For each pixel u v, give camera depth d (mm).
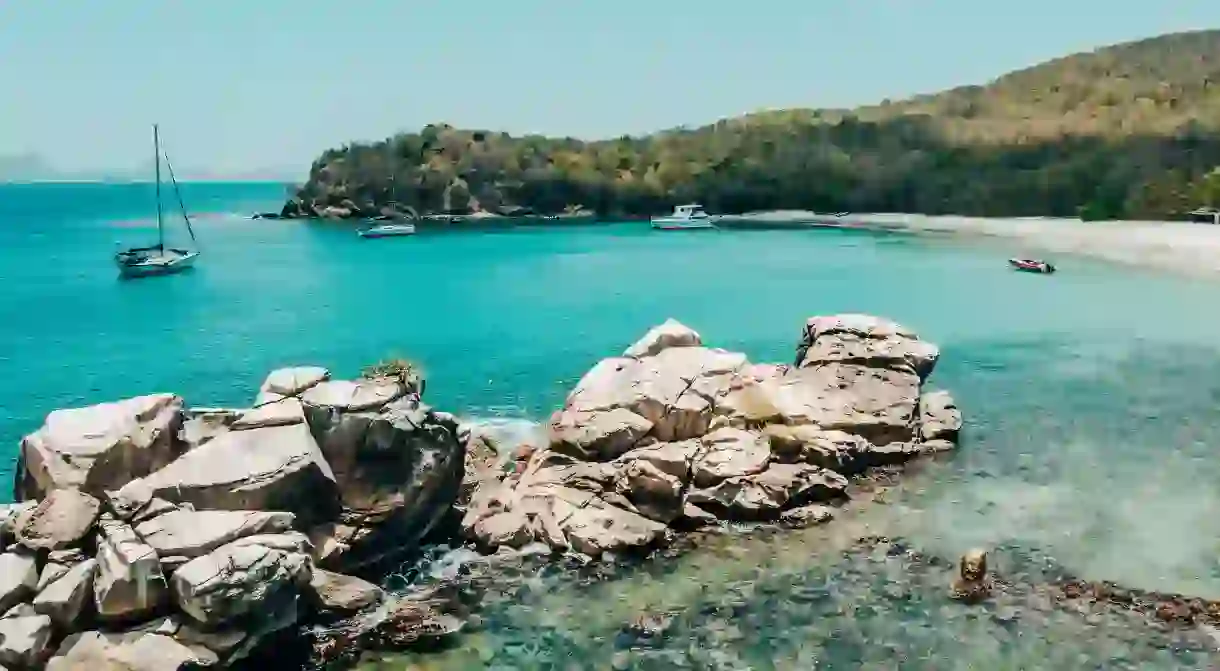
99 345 58500
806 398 32969
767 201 182875
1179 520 26812
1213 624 20719
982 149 165625
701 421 30562
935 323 61281
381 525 24109
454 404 42000
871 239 133500
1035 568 23797
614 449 29172
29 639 17562
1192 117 149375
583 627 21562
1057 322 60531
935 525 26844
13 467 35094
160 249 100500
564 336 59375
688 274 94688
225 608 18500
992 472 31297
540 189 185375
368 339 59281
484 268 103812
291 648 20109
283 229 176625
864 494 29453
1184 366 47031
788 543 25828
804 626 21281
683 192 185375
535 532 26062
